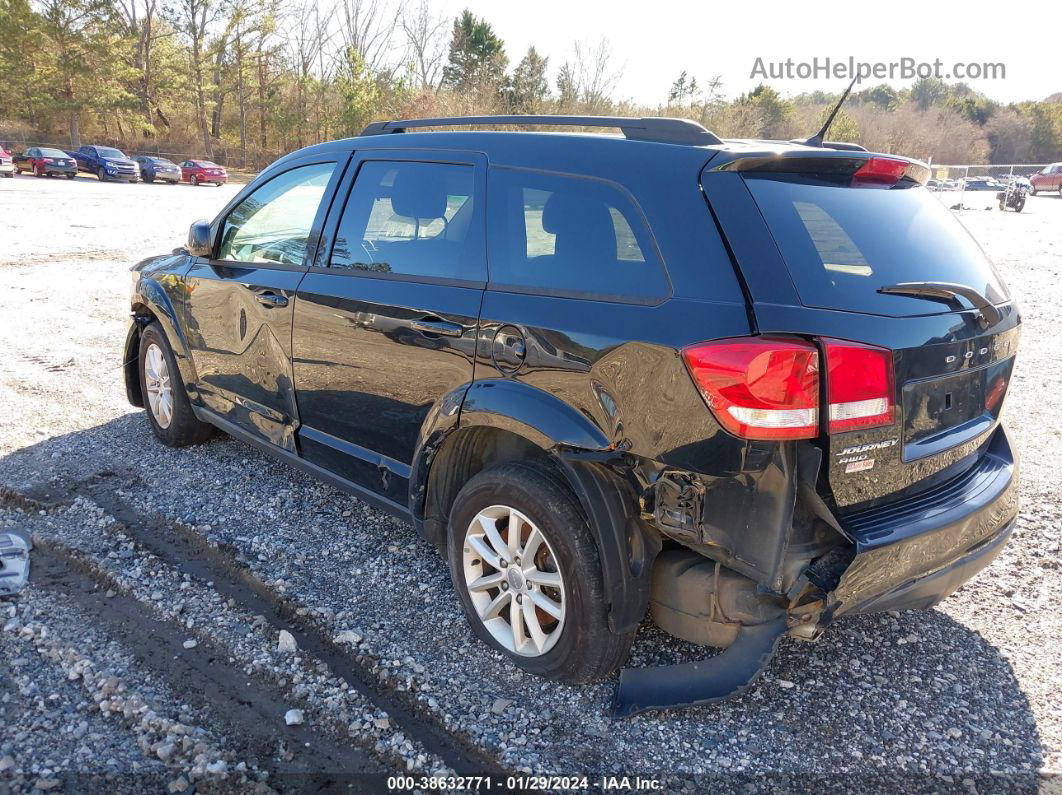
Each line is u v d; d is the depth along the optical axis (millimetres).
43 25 49344
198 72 59969
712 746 2555
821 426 2232
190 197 29281
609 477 2533
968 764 2500
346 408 3523
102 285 10383
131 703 2646
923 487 2613
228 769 2404
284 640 3000
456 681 2834
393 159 3471
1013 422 5707
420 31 63281
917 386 2422
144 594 3326
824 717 2699
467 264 3018
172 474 4570
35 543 3732
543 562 2793
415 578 3539
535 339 2676
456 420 2904
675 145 2619
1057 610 3385
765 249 2318
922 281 2568
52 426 5289
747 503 2293
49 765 2383
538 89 66250
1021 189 29359
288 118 63375
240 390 4227
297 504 4234
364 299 3320
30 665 2840
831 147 2990
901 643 3131
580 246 2689
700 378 2268
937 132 76688
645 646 3035
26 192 25297
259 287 3924
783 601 2402
